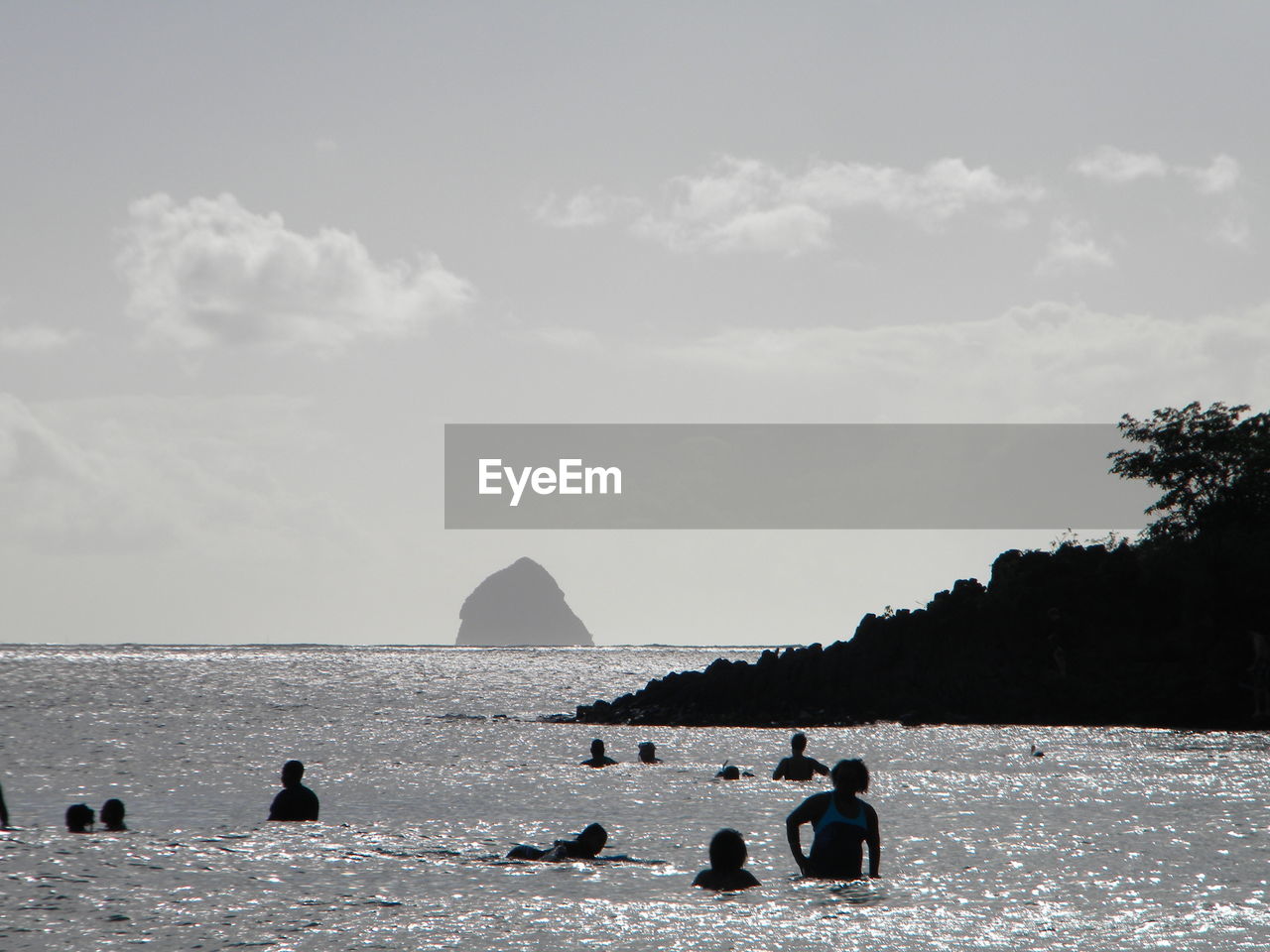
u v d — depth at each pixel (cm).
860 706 12369
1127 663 12669
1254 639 11769
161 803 5666
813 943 2558
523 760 8025
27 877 3164
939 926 2725
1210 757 7925
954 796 5569
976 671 12569
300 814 4491
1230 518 14562
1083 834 4316
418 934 2606
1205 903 3011
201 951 2445
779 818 4959
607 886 3219
